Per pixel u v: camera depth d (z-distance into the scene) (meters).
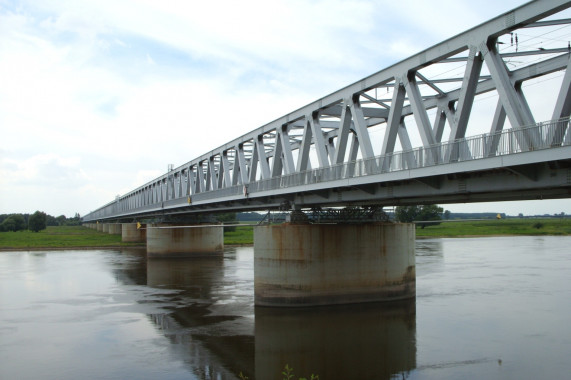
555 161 14.53
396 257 30.58
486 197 20.58
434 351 20.67
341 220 30.66
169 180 71.12
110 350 21.81
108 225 141.88
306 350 21.31
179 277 45.12
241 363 19.86
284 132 32.56
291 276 28.77
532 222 135.12
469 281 38.12
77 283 41.88
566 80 13.91
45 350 21.89
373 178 21.86
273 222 31.41
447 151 17.78
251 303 31.30
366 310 27.91
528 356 19.77
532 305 28.92
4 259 65.06
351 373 18.45
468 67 17.23
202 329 25.06
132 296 35.19
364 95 24.83
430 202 24.53
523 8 15.27
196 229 66.06
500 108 18.28
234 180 41.41
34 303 32.78
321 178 26.22
